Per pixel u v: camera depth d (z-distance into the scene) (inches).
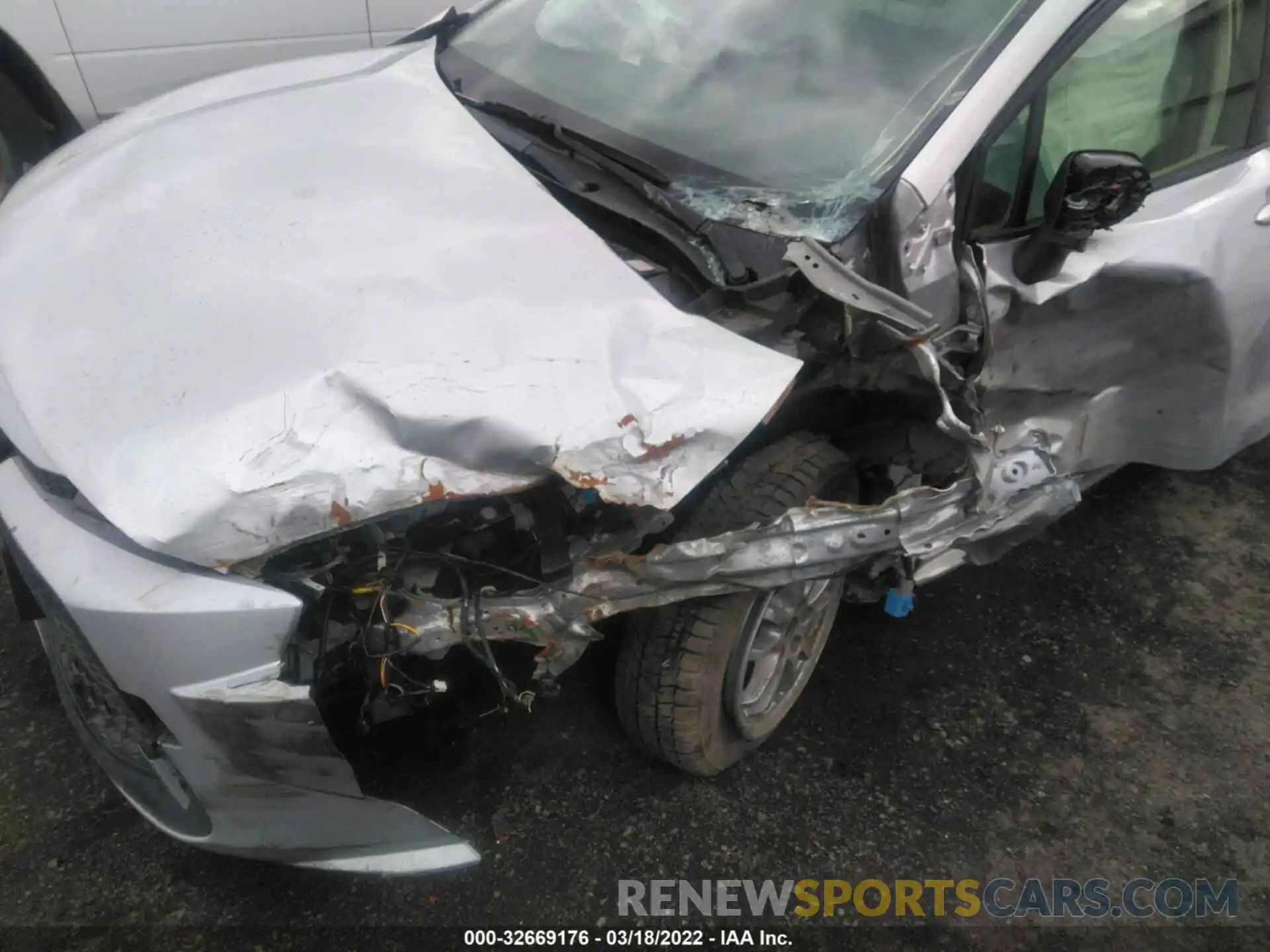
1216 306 89.5
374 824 66.1
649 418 61.6
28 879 77.2
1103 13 79.2
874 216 72.2
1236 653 101.4
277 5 146.3
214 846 68.5
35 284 73.3
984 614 103.6
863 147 76.4
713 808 83.7
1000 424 87.0
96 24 140.4
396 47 106.7
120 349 65.2
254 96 92.7
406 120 86.0
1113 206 71.1
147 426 60.2
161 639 57.8
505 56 97.8
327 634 62.5
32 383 65.5
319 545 61.5
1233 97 93.3
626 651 76.6
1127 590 107.5
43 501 64.3
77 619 59.5
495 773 84.7
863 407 84.5
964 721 92.7
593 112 87.0
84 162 86.7
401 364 61.7
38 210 81.8
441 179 77.9
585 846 80.4
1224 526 116.5
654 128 83.7
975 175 75.7
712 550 65.6
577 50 94.1
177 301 67.5
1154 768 89.9
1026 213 81.7
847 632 100.3
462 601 63.4
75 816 81.7
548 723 88.6
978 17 79.6
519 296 67.3
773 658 83.5
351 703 67.8
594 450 60.4
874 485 85.8
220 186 77.8
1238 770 90.4
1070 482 73.6
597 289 68.8
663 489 61.1
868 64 81.2
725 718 80.3
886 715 92.7
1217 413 99.5
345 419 59.9
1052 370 86.0
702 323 68.0
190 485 57.6
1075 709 94.7
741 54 86.4
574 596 64.1
